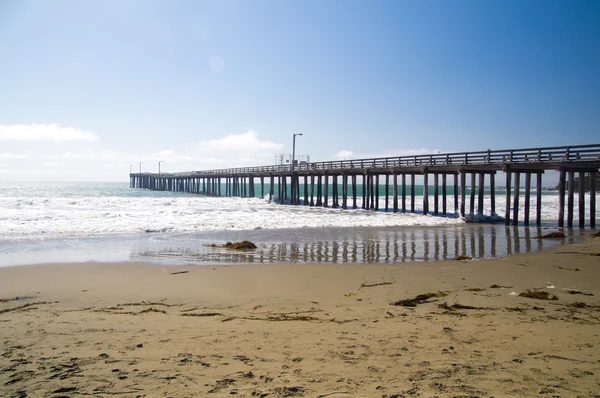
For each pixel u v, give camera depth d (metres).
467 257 11.78
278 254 12.52
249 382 3.45
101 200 36.84
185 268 10.11
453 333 4.92
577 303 6.54
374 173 31.02
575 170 19.09
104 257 11.60
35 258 11.30
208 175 63.34
